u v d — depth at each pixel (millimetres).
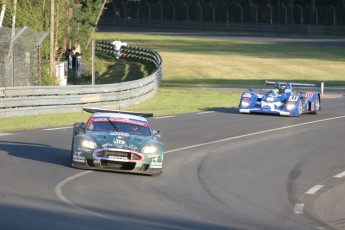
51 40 111000
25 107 82500
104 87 94188
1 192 38688
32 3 125625
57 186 41781
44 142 60750
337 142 71500
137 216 35375
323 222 38094
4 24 126188
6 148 56188
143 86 109875
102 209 36312
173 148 62312
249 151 63094
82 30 174125
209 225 34812
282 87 95062
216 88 140875
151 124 79375
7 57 91688
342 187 49406
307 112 95812
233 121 85188
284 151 64312
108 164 46844
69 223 32125
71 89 88562
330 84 156125
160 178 47750
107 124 49781
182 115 90625
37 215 33344
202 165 54656
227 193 44625
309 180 51344
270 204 42156
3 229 30031
